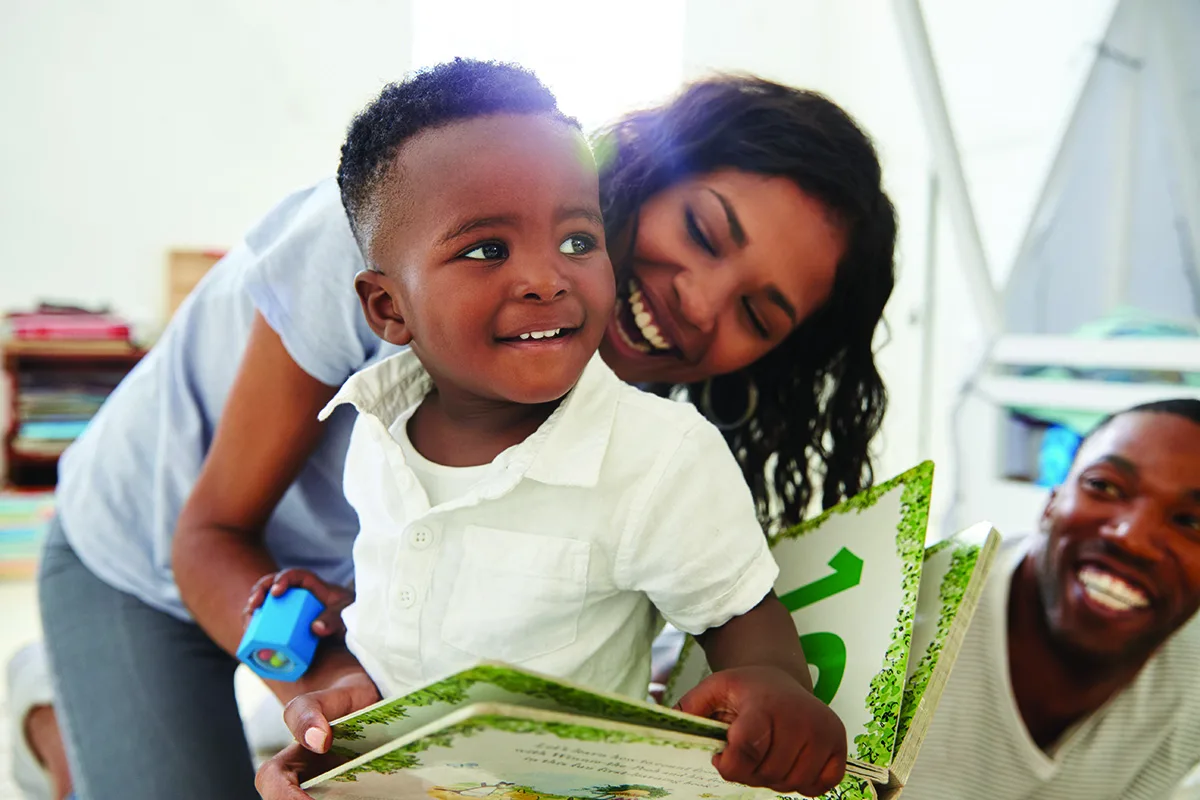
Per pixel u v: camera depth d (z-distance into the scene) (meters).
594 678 0.67
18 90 3.04
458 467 0.67
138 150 3.14
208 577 0.84
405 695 0.48
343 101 3.25
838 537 0.76
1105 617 0.89
